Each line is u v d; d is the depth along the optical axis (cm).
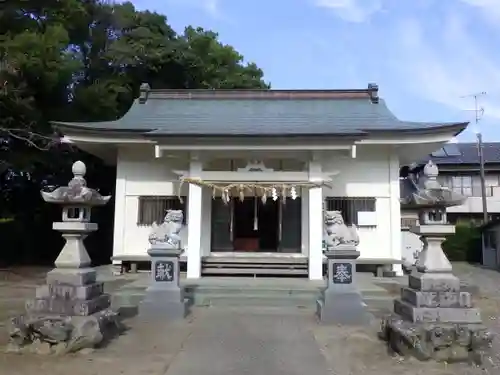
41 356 699
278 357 710
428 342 684
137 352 731
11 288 1492
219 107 1838
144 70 2452
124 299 1180
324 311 961
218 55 2936
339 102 1847
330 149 1384
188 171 1479
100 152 1748
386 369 652
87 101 1906
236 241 1712
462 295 730
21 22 1656
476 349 677
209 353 729
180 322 966
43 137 1688
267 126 1584
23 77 1538
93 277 829
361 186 1625
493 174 3362
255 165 1441
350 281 976
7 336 827
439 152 3478
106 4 2400
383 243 1602
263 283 1295
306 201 1589
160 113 1783
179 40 2606
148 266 1652
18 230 2428
